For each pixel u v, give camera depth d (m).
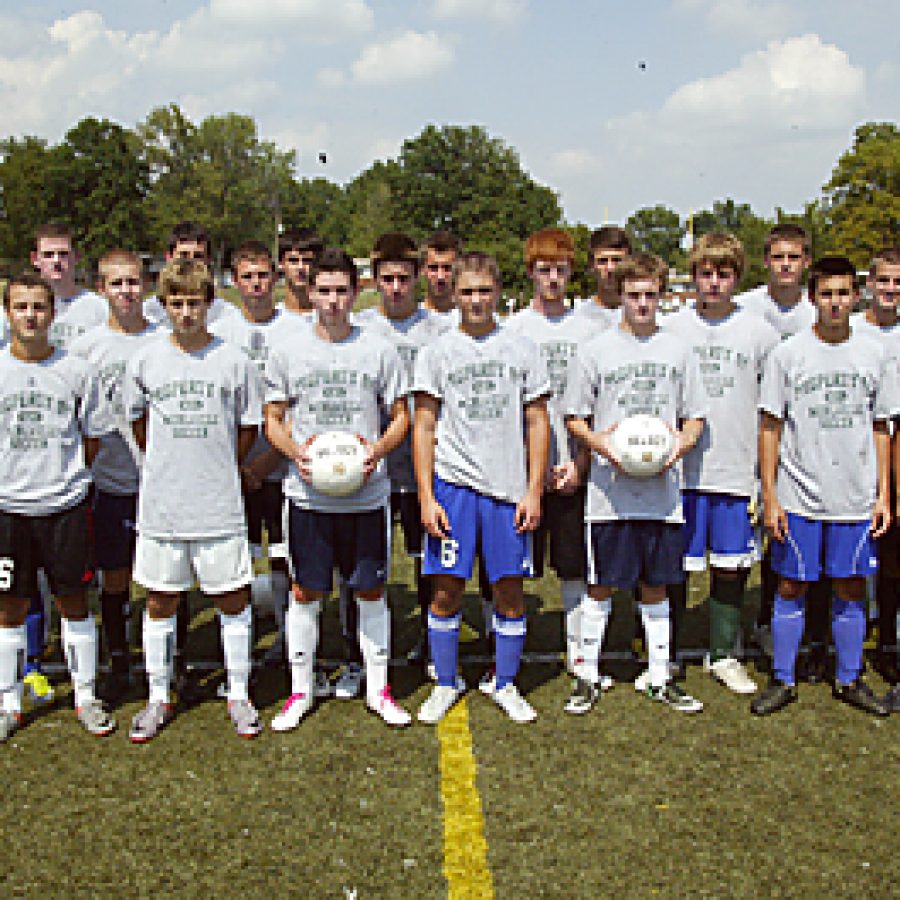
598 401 4.22
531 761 3.71
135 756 3.80
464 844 3.15
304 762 3.73
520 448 4.04
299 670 4.10
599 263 4.72
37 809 3.40
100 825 3.29
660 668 4.25
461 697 4.37
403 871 3.01
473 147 83.69
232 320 4.97
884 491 4.12
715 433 4.35
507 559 4.03
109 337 4.42
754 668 4.73
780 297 4.84
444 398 4.03
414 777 3.60
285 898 2.89
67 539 3.96
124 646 4.52
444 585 4.09
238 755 3.80
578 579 4.55
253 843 3.18
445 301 4.88
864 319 4.98
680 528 4.12
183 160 75.69
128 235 68.94
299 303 5.09
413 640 5.17
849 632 4.18
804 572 4.09
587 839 3.18
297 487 3.99
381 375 4.04
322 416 3.98
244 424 4.07
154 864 3.07
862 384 4.03
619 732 3.96
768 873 2.99
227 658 4.08
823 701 4.28
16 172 68.19
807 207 53.31
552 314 4.60
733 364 4.36
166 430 3.89
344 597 4.51
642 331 4.18
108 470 4.33
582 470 4.33
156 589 3.96
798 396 4.08
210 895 2.91
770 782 3.54
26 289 3.78
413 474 4.70
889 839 3.16
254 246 4.84
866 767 3.64
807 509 4.08
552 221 82.00
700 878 2.96
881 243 48.97
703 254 4.38
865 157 50.09
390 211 84.50
